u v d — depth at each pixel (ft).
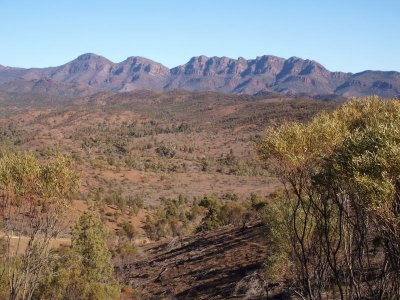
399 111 32.63
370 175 26.58
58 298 71.97
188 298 104.53
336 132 35.47
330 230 41.70
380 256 39.06
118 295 94.63
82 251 98.78
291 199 56.24
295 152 35.86
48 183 41.24
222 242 155.94
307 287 38.88
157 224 244.63
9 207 40.75
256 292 81.87
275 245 64.75
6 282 44.96
